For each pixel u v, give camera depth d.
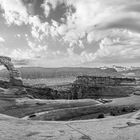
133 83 122.38
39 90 92.56
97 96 95.62
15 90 72.19
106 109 40.00
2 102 50.25
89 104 53.81
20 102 52.44
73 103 55.06
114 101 62.06
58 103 53.44
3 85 80.19
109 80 124.94
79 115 35.12
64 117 33.59
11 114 37.19
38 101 55.62
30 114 37.72
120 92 97.06
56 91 94.81
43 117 33.84
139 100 59.19
